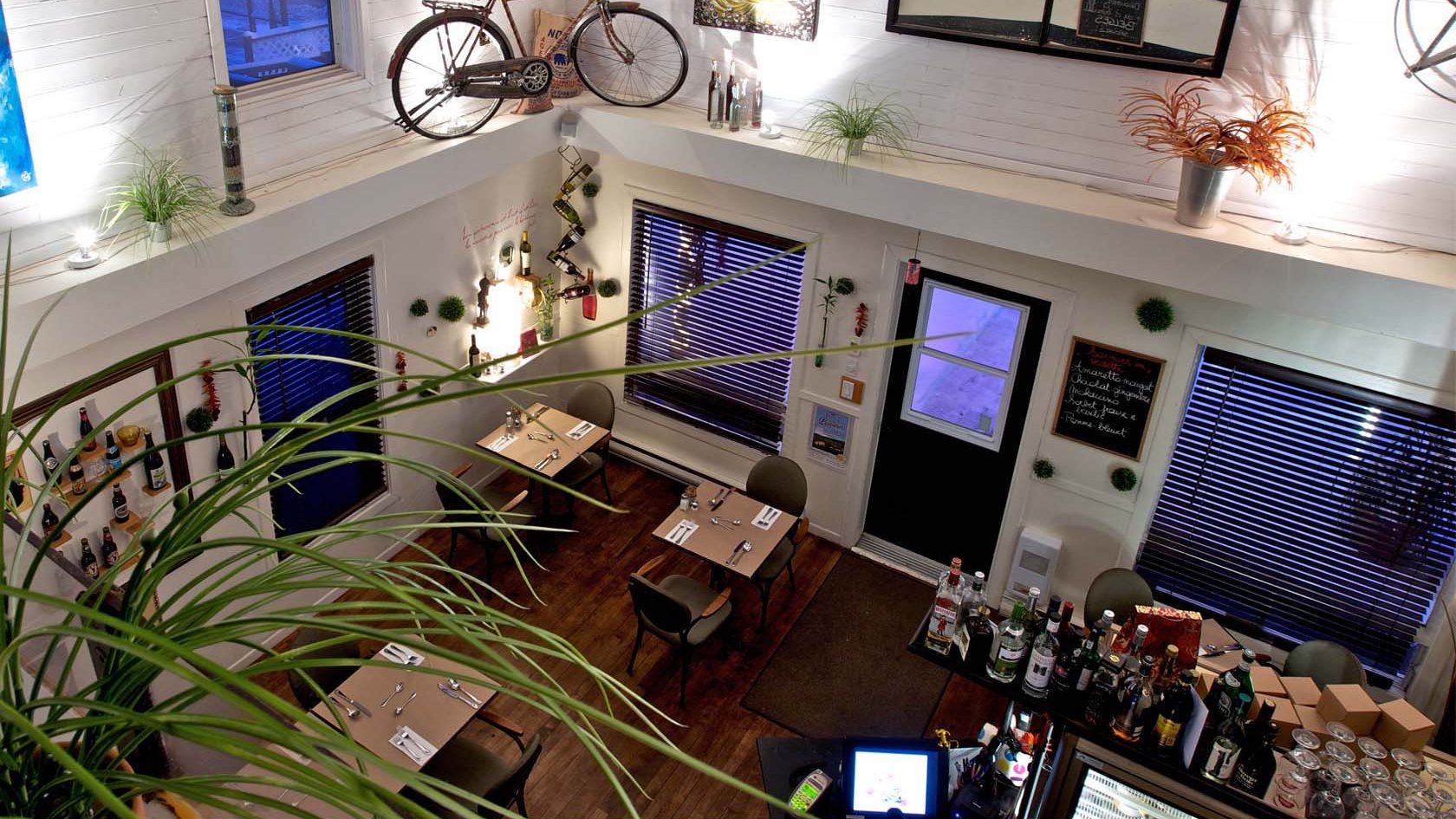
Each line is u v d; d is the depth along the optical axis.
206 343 5.63
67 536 5.14
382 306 6.88
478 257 7.67
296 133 5.86
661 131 7.11
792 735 6.65
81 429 5.07
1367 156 5.57
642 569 6.82
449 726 5.39
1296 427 6.31
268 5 5.55
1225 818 3.33
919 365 7.55
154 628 0.97
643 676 6.97
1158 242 5.72
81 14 4.56
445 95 6.67
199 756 1.67
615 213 8.26
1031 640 4.61
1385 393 5.96
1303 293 5.46
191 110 5.22
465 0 6.83
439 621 0.90
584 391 8.41
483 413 8.17
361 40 6.05
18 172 4.50
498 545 7.63
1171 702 4.04
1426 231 5.57
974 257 6.86
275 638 6.63
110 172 4.91
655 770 6.30
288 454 0.99
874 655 7.31
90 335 4.69
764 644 7.31
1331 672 5.98
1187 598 7.14
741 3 6.95
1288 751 3.86
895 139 6.83
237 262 5.29
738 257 7.89
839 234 7.30
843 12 6.69
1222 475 6.67
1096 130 6.20
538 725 6.51
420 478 7.71
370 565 1.10
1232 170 5.53
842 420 7.89
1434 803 3.61
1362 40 5.38
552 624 7.33
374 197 6.05
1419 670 6.41
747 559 6.93
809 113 7.07
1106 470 6.96
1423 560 6.23
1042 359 6.91
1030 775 4.31
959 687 7.10
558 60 7.44
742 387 8.34
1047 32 6.05
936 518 8.00
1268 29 5.57
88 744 0.99
